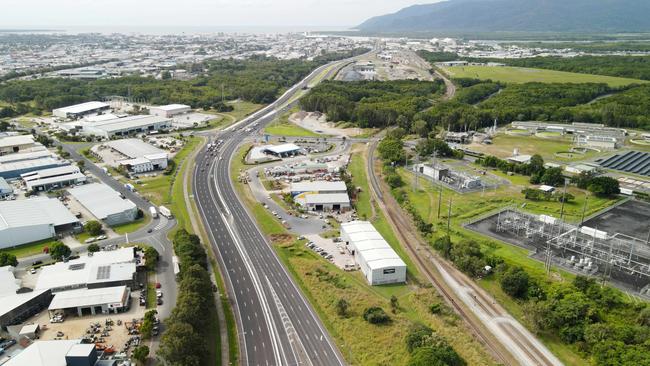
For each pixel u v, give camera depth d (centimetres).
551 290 14675
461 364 11969
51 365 10962
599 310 13762
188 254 16038
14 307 13488
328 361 12225
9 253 17462
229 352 12519
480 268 16400
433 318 14062
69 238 19038
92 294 14238
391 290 15712
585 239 18725
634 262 16850
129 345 12394
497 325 13888
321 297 15100
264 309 14500
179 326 11650
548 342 13088
